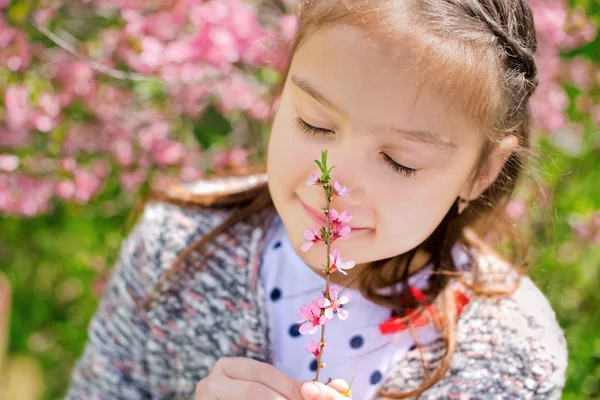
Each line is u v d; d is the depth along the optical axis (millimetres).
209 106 1360
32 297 1437
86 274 1365
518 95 609
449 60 535
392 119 534
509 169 668
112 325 710
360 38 533
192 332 670
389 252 581
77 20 1255
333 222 530
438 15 545
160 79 1171
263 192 693
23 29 1159
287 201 583
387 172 552
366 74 531
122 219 1329
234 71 1237
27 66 1173
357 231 571
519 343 647
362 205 558
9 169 1228
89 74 1202
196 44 1167
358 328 658
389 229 568
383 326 657
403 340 657
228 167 1267
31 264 1429
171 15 1209
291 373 659
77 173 1244
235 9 1191
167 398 703
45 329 1442
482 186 632
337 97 537
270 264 674
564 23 1268
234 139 1340
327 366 654
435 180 561
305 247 538
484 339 647
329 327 656
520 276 696
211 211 709
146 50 1164
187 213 708
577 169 1366
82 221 1355
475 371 638
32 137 1237
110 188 1299
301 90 554
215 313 665
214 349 663
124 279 710
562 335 682
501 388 634
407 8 542
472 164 587
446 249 682
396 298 661
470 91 546
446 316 655
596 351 1219
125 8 1205
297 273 665
